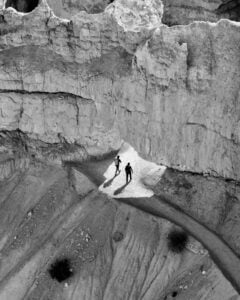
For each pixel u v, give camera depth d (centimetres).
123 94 3841
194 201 3675
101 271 3522
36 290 3591
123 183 3875
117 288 3447
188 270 3325
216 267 3219
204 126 3650
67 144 4153
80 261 3591
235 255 3306
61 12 4638
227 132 3550
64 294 3506
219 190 3641
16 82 4109
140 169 3962
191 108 3656
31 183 4100
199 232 3462
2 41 4153
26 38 4091
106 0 4591
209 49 3566
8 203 4062
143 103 3788
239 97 3469
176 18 4975
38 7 4009
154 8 4078
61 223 3809
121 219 3641
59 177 4050
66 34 3953
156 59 3656
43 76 4028
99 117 3984
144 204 3697
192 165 3778
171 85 3666
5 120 4216
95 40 3900
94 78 3897
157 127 3803
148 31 3741
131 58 3822
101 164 4062
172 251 3406
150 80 3716
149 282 3406
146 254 3472
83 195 3881
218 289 3150
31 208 3988
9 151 4222
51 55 4038
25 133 4225
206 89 3584
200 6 4981
